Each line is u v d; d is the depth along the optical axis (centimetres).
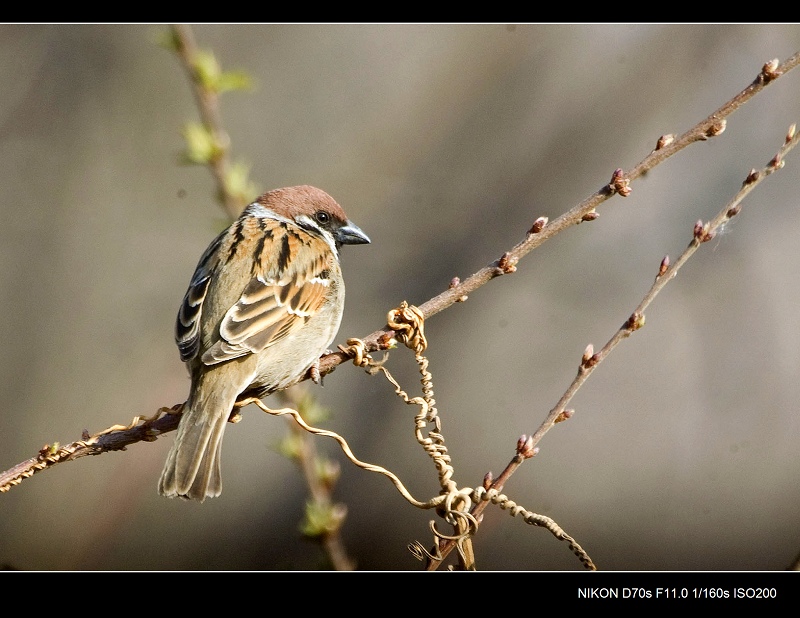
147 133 1435
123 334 1359
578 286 1409
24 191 1409
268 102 1478
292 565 1230
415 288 1395
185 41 734
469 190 1449
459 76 1512
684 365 1371
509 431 1333
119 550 1188
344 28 1527
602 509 1273
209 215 1428
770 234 1398
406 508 1266
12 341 1348
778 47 1438
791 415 1324
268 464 1294
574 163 1451
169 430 637
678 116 1442
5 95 1416
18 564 1161
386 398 1341
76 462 1234
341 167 1453
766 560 1230
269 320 683
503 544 1220
